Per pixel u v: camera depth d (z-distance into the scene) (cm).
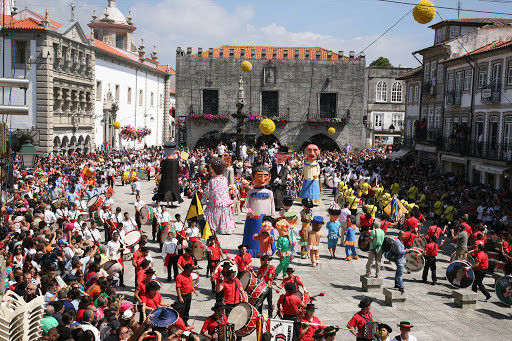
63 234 1681
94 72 5584
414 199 2892
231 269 1135
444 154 3856
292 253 1841
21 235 1416
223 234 2231
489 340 1199
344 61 6562
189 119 6594
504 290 1448
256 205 1914
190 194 3262
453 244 1961
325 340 938
